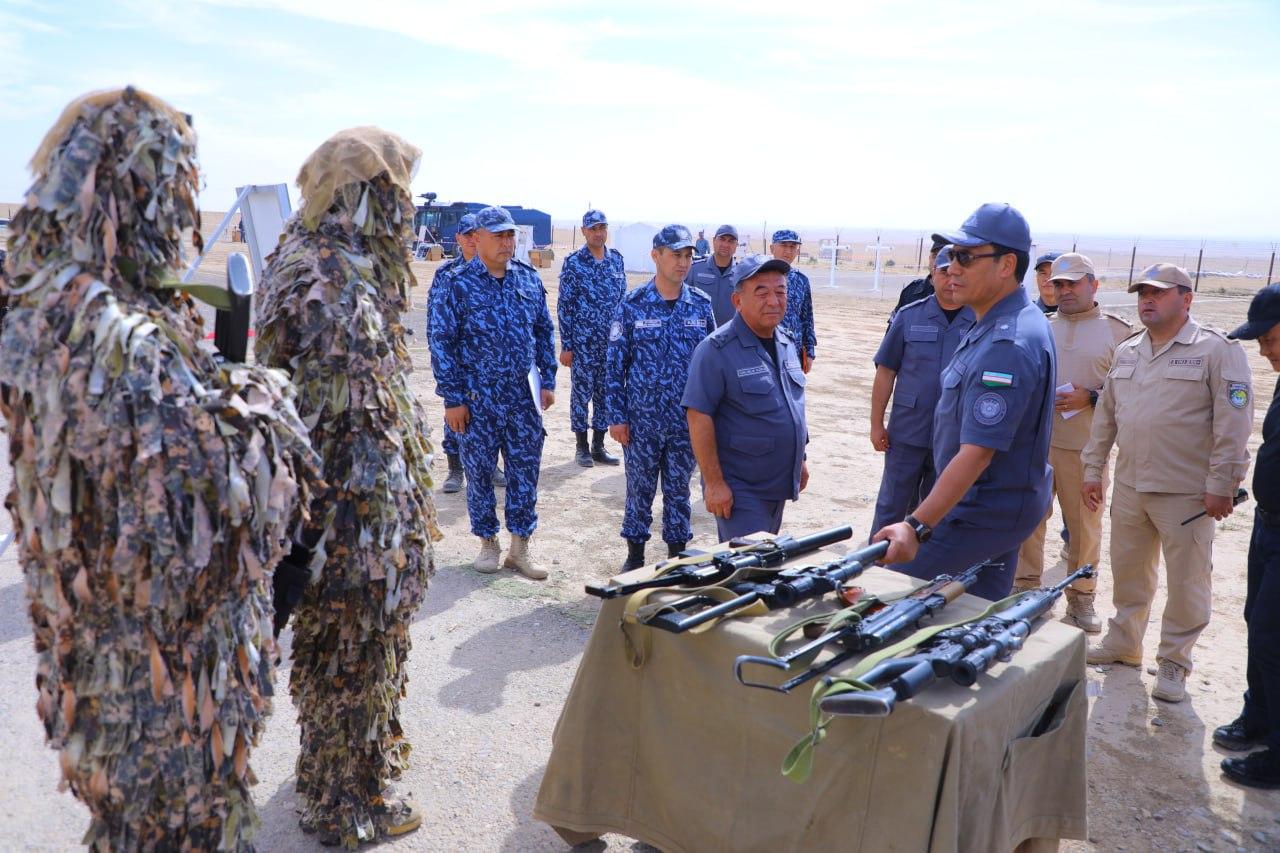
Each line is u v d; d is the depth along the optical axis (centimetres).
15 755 331
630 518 535
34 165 175
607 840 298
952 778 203
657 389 510
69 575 178
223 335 194
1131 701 418
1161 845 314
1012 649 229
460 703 385
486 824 305
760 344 416
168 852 194
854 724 218
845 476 799
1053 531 693
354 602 259
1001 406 302
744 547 293
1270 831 324
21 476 178
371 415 250
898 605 250
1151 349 428
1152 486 418
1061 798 255
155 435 168
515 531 536
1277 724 348
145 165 175
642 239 3609
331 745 279
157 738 186
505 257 517
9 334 173
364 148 244
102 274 174
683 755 258
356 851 285
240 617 195
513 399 521
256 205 568
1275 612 344
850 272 5219
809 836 229
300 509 207
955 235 313
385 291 260
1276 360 356
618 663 272
